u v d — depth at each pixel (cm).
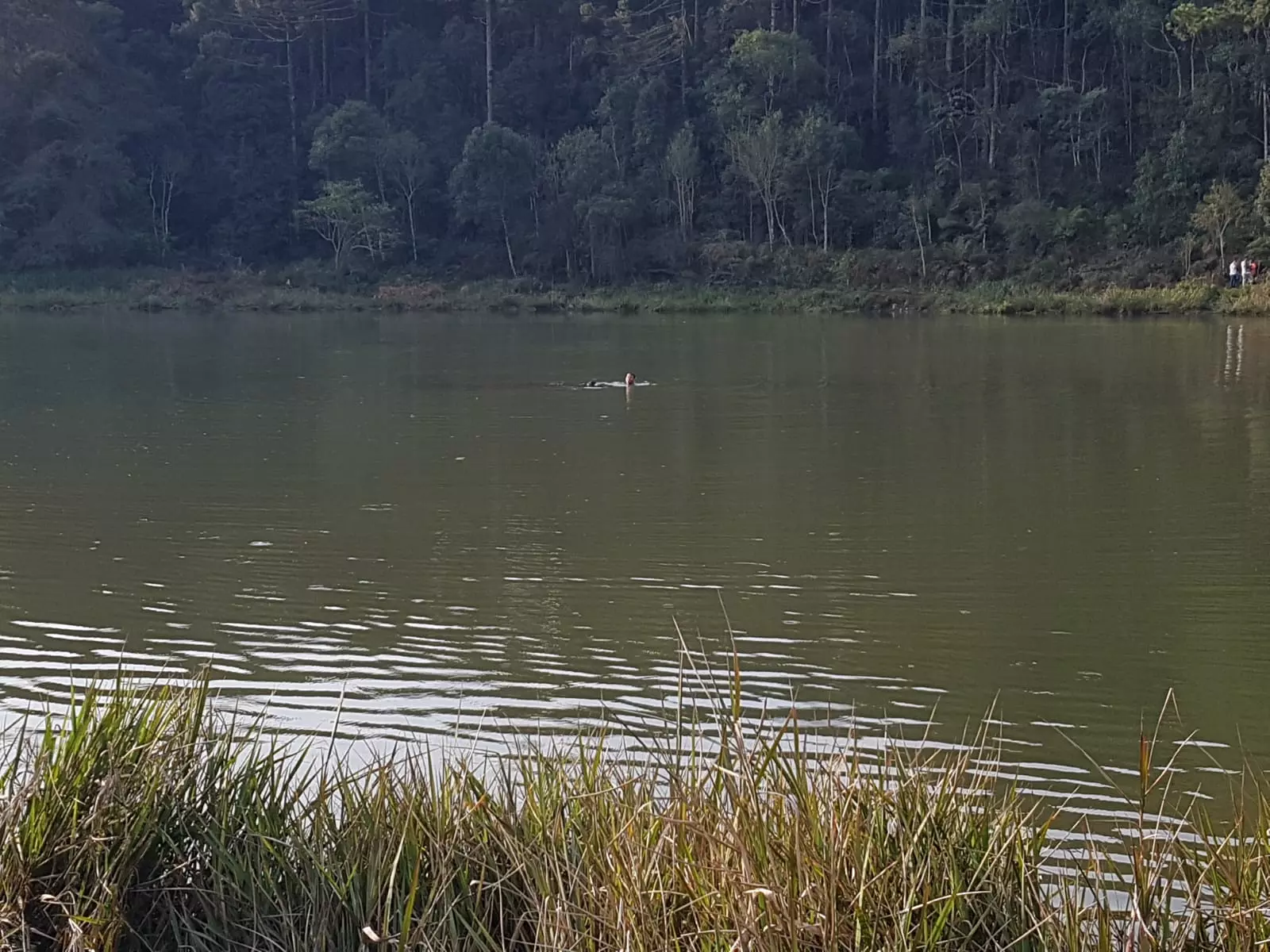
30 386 2247
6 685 769
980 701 730
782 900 366
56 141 5544
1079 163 5375
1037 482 1324
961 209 5253
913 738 675
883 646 826
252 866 421
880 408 1880
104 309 4562
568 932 382
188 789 445
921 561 1025
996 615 884
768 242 5434
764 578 980
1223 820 564
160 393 2134
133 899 418
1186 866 417
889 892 377
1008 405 1886
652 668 792
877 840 393
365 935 379
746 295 4809
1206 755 646
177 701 482
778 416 1816
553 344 3086
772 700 735
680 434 1669
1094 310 3934
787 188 5381
